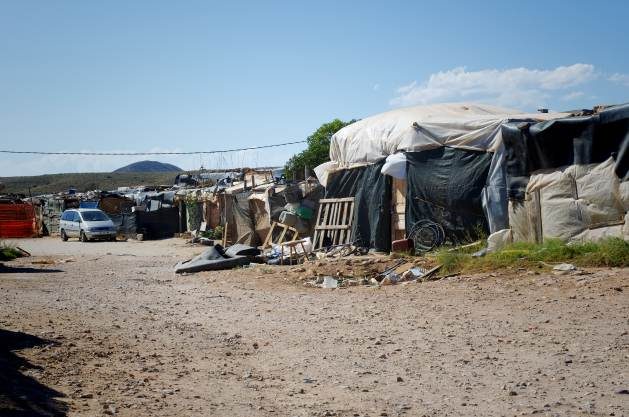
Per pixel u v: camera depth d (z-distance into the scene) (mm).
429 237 19234
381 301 12992
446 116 20672
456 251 17562
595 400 6457
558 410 6203
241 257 20906
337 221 23688
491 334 9523
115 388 7039
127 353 8734
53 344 8883
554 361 7934
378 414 6227
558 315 10453
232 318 11695
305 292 15000
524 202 17000
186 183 55281
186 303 13609
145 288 16375
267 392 7043
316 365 8188
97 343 9195
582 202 15711
